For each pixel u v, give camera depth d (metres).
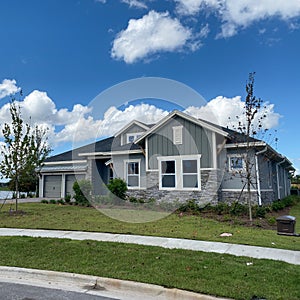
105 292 4.45
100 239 7.28
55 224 9.59
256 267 5.02
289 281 4.39
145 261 5.47
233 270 4.88
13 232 8.30
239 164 14.48
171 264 5.25
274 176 18.39
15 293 4.37
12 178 12.81
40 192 21.98
